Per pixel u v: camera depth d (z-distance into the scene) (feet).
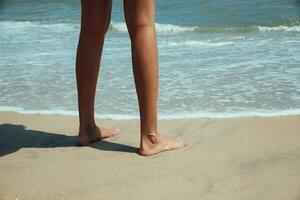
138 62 9.64
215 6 35.45
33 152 10.42
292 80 15.47
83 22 10.25
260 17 31.35
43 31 29.25
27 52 22.16
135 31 9.59
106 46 23.17
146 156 9.87
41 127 12.37
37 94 15.37
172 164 9.30
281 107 12.98
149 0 9.48
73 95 15.12
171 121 12.30
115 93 15.01
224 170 8.87
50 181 8.61
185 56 20.02
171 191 8.04
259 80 15.66
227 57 19.38
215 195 7.84
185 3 37.04
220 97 14.12
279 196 7.73
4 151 10.57
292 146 10.07
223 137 10.90
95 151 10.33
